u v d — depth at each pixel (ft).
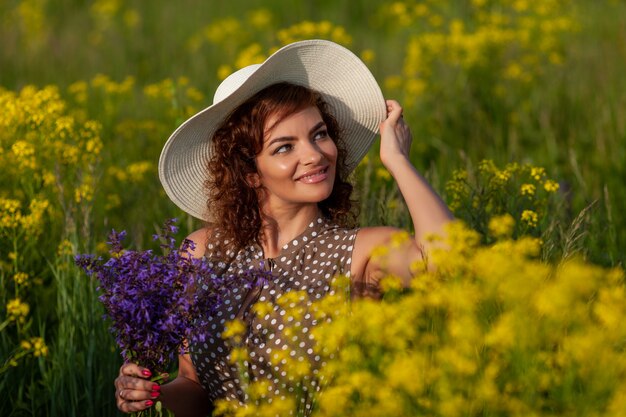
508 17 24.68
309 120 8.66
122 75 28.86
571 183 16.22
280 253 8.86
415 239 8.28
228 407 8.21
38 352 10.47
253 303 8.60
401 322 7.01
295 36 21.59
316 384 8.44
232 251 9.09
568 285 6.55
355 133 9.73
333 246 8.77
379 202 12.01
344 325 7.17
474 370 6.59
